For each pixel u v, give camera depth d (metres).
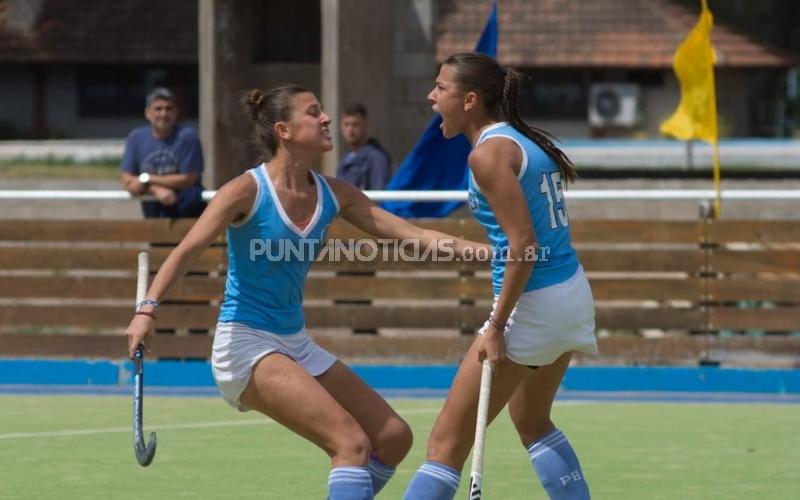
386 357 38.19
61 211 64.81
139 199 37.47
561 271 18.83
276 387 18.30
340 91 50.41
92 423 32.25
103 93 128.88
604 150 102.31
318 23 54.38
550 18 125.00
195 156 37.44
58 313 38.78
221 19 52.25
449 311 38.00
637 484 25.30
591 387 37.69
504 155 18.36
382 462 19.14
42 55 125.44
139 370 18.39
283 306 18.83
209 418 33.00
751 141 106.56
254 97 18.83
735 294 37.50
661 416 33.44
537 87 125.81
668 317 37.66
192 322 38.38
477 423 18.30
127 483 25.27
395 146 52.69
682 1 136.62
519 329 18.66
